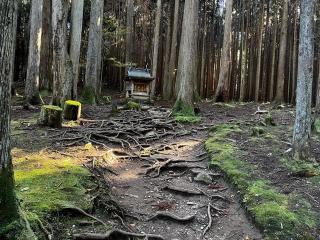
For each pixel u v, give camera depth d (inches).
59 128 432.1
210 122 566.6
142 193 292.8
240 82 1131.3
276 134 445.7
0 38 145.7
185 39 599.2
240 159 350.9
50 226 186.4
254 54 1186.6
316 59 1117.7
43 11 858.8
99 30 773.9
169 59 1134.4
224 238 228.8
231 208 270.8
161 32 1240.2
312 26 328.2
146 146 421.1
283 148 377.7
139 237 209.9
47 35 859.4
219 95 877.2
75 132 419.8
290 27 1137.4
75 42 680.4
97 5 753.6
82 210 210.7
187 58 598.2
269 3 1181.7
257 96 1079.0
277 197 263.4
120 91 1235.9
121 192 287.3
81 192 236.4
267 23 1172.5
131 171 340.8
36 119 490.0
